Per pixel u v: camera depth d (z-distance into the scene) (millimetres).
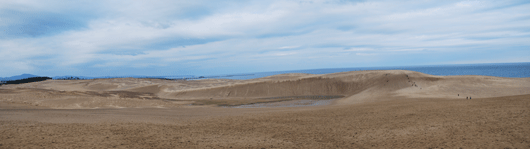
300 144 13031
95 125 16688
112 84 135750
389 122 18172
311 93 86125
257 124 19875
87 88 128250
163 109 36750
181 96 86688
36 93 47781
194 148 11812
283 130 17141
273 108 37938
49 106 37656
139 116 24000
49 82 147500
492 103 23438
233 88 89688
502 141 10898
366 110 26531
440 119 17469
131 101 46094
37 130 13930
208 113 29469
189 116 25625
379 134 14578
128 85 133500
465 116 17656
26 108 32688
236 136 15078
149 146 11781
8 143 10906
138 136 13906
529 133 11625
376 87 76188
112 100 44812
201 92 89188
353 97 60969
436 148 10922
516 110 17781
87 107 38688
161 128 16953
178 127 17922
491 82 68750
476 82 69312
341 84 88938
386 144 12344
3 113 22859
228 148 11992
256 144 12969
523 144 10234
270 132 16469
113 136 13523
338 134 15312
